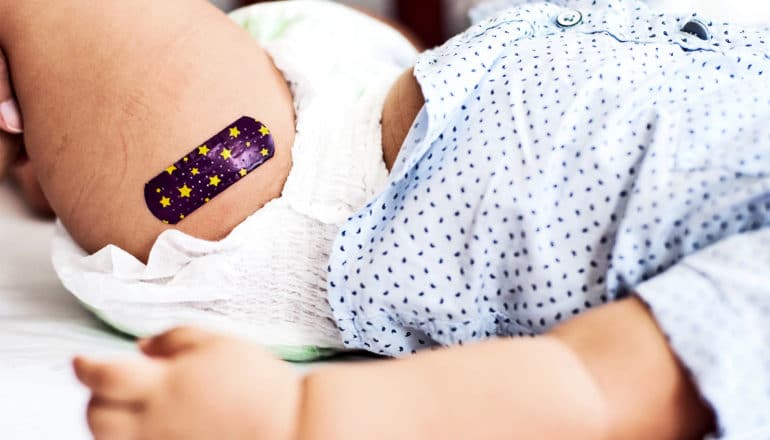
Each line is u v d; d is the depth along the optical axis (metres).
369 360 0.67
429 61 0.66
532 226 0.59
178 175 0.64
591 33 0.67
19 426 0.57
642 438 0.52
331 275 0.62
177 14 0.67
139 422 0.50
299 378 0.52
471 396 0.51
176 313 0.65
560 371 0.52
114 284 0.65
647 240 0.57
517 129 0.61
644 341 0.53
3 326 0.67
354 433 0.50
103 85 0.65
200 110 0.64
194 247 0.64
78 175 0.65
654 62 0.63
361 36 0.82
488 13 0.93
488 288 0.60
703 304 0.53
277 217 0.64
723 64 0.63
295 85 0.68
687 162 0.58
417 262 0.61
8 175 0.88
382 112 0.68
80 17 0.66
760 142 0.57
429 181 0.62
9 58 0.67
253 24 0.82
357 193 0.65
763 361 0.52
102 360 0.50
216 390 0.50
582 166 0.59
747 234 0.55
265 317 0.65
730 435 0.52
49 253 0.78
